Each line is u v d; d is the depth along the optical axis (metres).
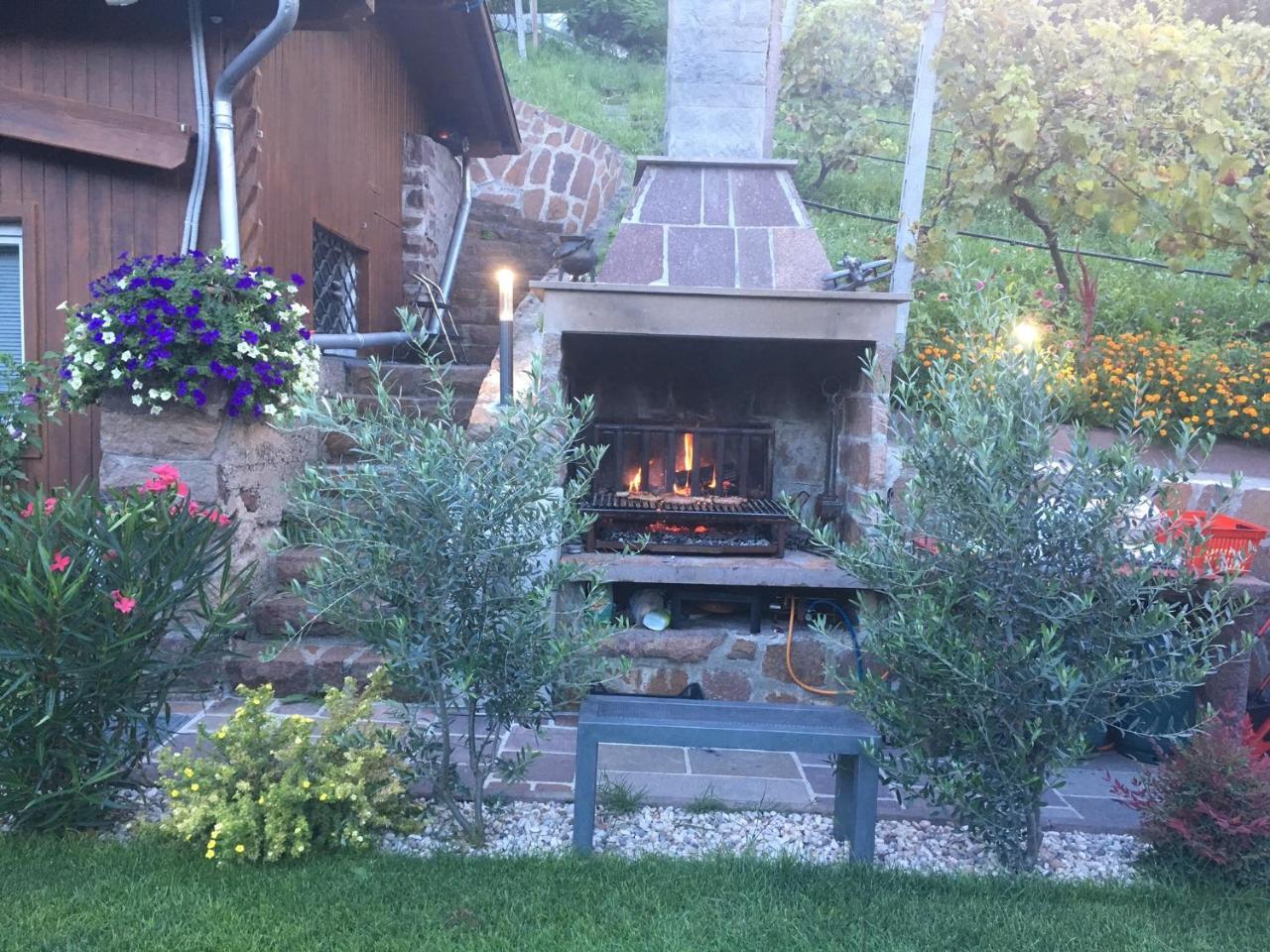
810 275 4.89
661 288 4.45
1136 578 2.99
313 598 3.21
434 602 3.12
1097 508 3.00
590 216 10.41
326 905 2.80
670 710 3.36
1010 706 3.06
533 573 3.25
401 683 3.23
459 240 8.70
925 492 3.20
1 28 5.14
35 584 3.02
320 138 6.28
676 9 5.75
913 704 3.19
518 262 9.27
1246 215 6.10
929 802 3.47
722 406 5.53
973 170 6.48
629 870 3.09
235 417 4.50
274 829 3.04
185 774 3.13
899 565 3.18
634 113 13.29
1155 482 3.06
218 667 4.49
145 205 5.18
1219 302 7.89
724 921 2.78
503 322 4.42
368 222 7.28
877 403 4.60
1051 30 6.18
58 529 3.26
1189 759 3.22
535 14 16.27
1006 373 3.17
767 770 4.03
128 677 3.23
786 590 4.86
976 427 3.07
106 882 2.89
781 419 5.51
